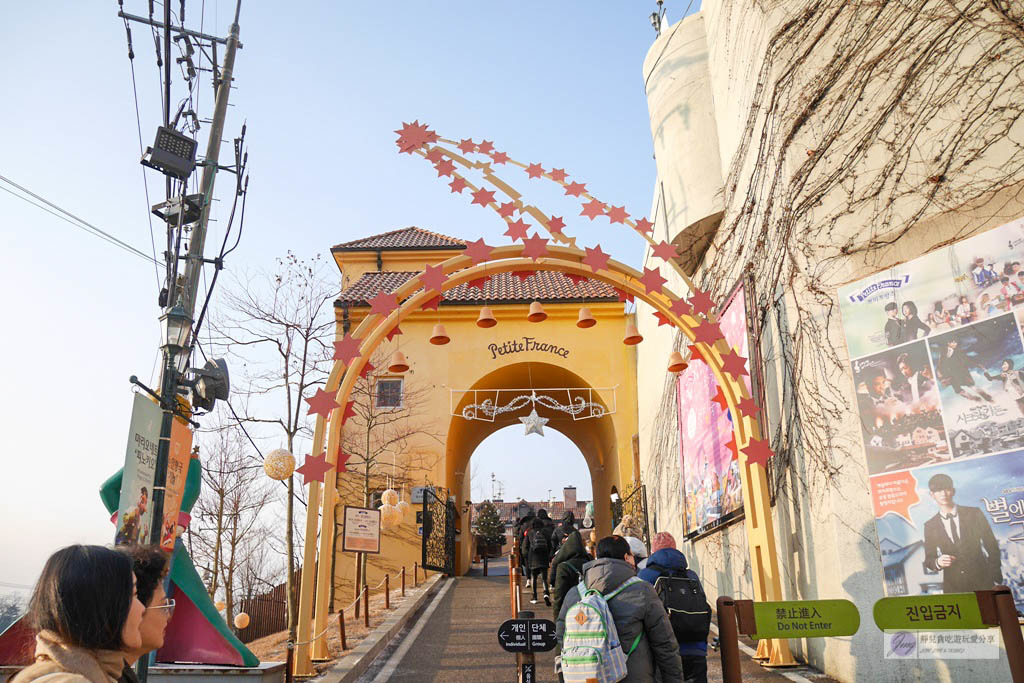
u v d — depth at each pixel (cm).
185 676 787
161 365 868
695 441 1477
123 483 699
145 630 248
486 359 2259
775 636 566
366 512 1203
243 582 3194
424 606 1588
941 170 833
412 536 2084
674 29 1487
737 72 1212
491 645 1142
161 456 775
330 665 958
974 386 760
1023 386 723
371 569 2061
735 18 1223
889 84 903
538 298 2288
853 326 882
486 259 1094
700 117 1384
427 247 2598
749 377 1147
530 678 658
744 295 1164
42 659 199
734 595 1245
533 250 1084
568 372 2261
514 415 2903
